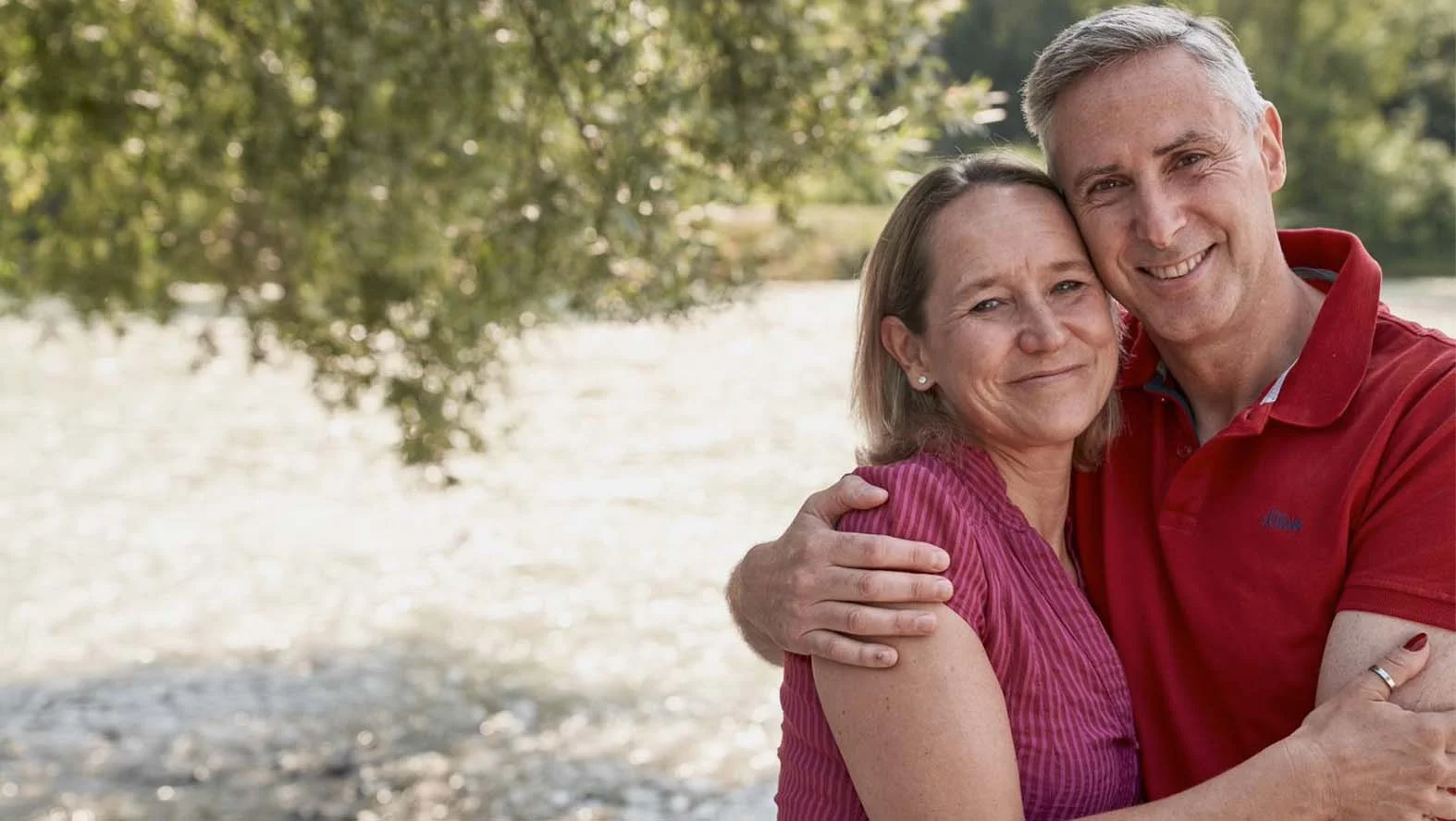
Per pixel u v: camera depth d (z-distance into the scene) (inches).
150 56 243.3
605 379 760.3
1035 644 93.3
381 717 336.8
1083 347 98.4
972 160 103.0
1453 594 87.7
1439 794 85.7
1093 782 94.3
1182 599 100.1
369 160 229.9
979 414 98.7
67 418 695.1
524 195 236.1
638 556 460.4
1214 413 105.1
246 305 263.3
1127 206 98.7
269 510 526.3
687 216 245.0
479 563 457.1
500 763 310.7
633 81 230.5
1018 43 1758.1
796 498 526.6
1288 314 102.0
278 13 228.2
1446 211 1508.4
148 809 286.0
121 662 373.1
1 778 297.9
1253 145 100.0
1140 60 98.0
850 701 89.3
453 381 278.8
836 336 889.5
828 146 238.1
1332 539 94.1
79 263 265.0
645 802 290.8
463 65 226.1
